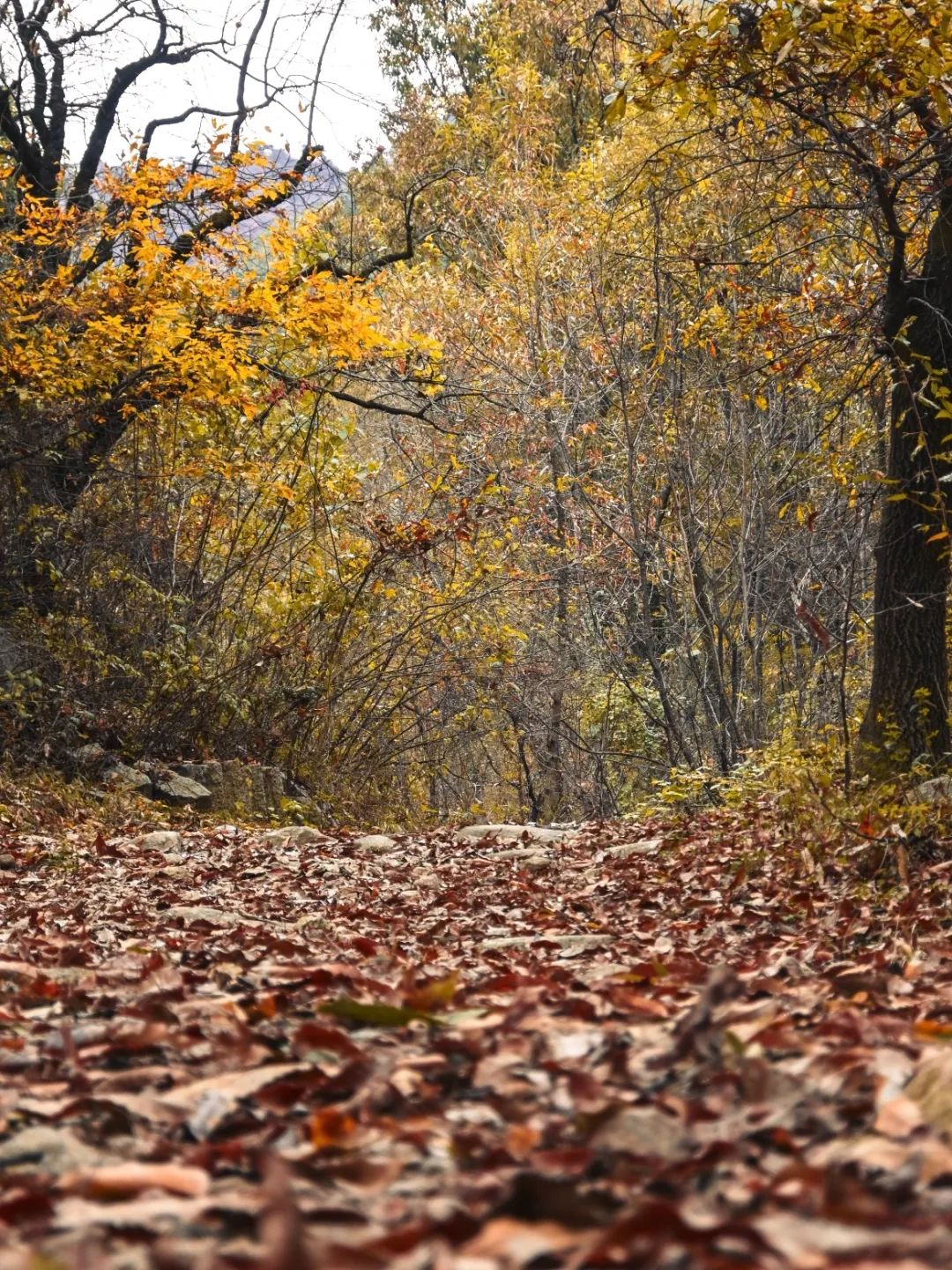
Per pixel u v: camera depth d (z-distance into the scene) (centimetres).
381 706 2208
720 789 1474
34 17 1933
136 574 1823
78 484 1780
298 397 1906
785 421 1958
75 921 755
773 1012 337
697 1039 293
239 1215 194
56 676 1641
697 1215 187
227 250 1720
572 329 2419
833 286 1320
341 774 1986
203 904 863
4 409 1633
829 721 1839
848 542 1727
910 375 1180
